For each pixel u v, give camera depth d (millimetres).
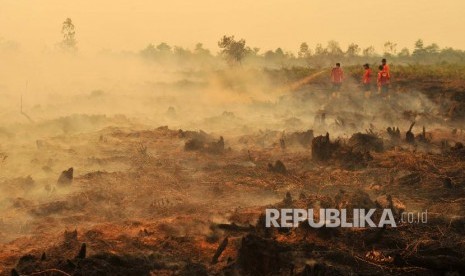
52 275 6340
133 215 9641
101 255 6781
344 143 14375
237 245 7754
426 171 12484
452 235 8195
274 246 7035
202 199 10617
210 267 7074
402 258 7273
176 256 7469
